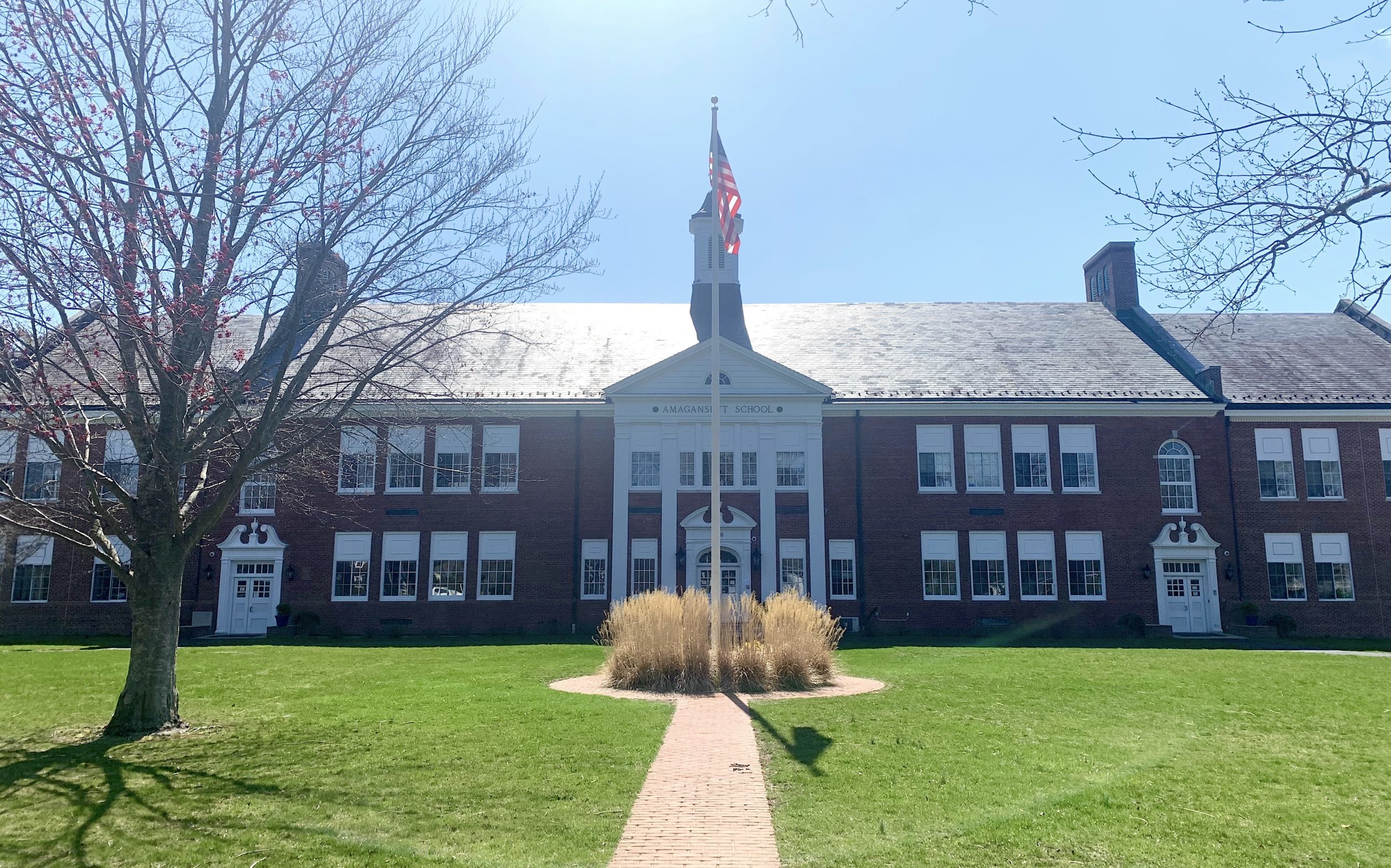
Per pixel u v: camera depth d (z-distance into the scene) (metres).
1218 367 36.81
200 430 14.52
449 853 8.52
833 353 39.19
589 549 35.44
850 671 20.81
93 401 22.52
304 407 18.08
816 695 16.81
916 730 13.46
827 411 36.09
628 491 35.25
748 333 40.69
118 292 12.25
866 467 35.91
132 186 12.16
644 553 35.00
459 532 35.66
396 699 16.52
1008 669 21.00
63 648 29.02
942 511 35.69
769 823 9.30
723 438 35.47
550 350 39.12
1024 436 36.31
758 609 19.22
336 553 35.50
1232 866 8.27
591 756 11.84
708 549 34.81
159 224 12.68
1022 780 10.78
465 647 27.73
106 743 12.94
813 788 10.45
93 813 9.66
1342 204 7.05
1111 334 41.16
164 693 14.12
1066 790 10.42
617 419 35.66
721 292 40.97
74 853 8.58
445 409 34.44
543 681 19.17
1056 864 8.24
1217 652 26.25
